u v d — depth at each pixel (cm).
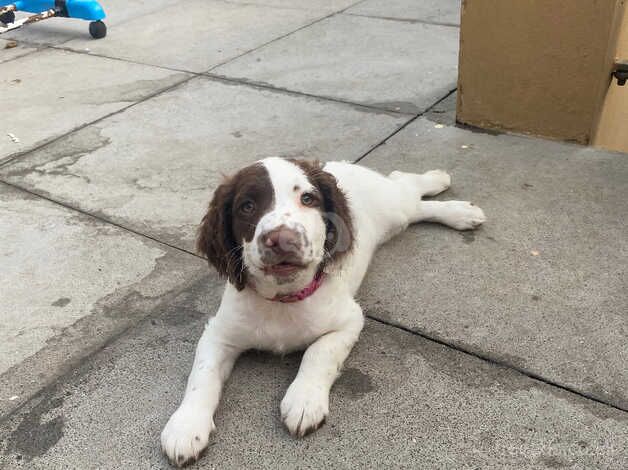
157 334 64
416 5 163
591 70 90
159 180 95
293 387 53
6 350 64
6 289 73
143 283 73
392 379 57
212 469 49
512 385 55
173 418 51
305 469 49
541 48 92
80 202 90
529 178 87
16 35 170
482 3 93
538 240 74
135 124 113
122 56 147
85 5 156
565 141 96
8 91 132
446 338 61
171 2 187
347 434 51
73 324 67
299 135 104
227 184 55
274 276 50
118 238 81
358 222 66
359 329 59
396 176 82
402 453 50
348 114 110
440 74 122
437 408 53
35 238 83
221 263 56
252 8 174
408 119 107
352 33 148
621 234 74
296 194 51
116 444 52
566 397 54
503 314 63
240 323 56
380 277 70
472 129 102
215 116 114
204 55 143
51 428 54
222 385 56
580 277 68
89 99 125
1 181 97
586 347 59
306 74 128
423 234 78
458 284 68
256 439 52
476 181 87
